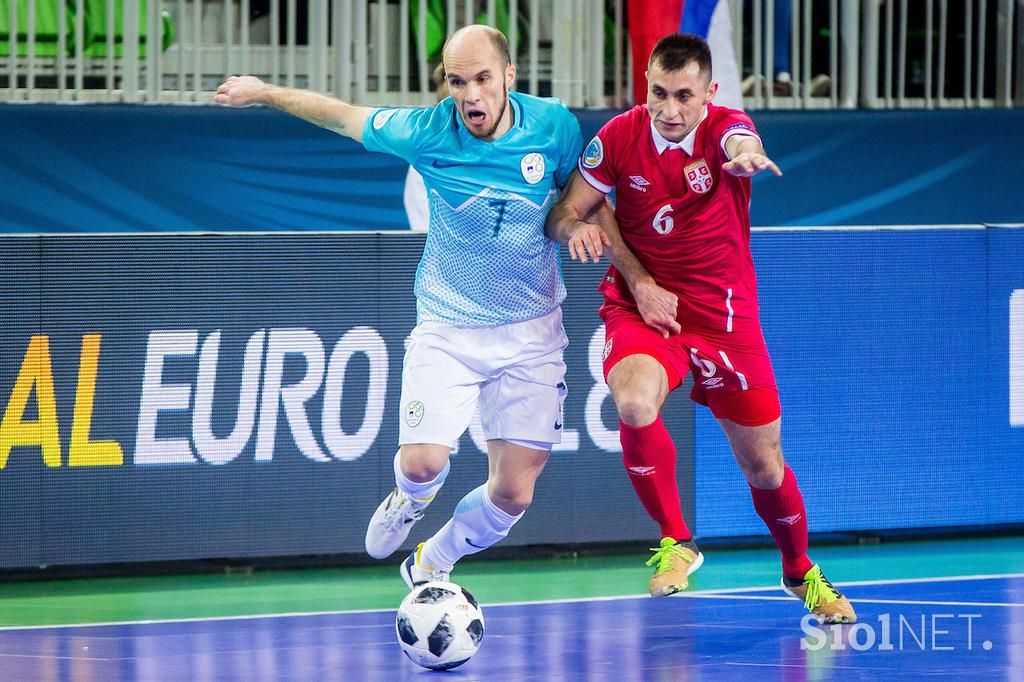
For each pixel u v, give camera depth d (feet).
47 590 70.13
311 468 72.95
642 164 52.85
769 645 55.31
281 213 75.51
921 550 80.07
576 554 78.79
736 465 78.59
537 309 54.39
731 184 53.21
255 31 87.35
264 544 72.38
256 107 74.79
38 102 72.18
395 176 76.89
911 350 80.23
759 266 77.46
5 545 69.10
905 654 53.11
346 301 73.00
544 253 53.83
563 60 84.79
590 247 49.85
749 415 55.31
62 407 69.56
